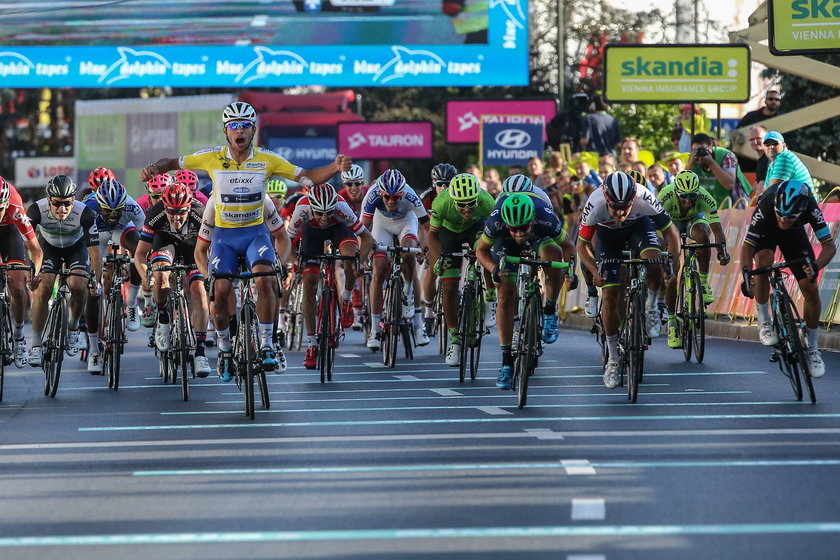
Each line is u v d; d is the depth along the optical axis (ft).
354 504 48.37
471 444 61.67
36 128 456.45
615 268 79.10
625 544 41.78
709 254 104.83
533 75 342.03
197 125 335.26
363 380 94.94
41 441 65.77
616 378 80.02
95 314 97.25
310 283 100.78
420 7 204.74
